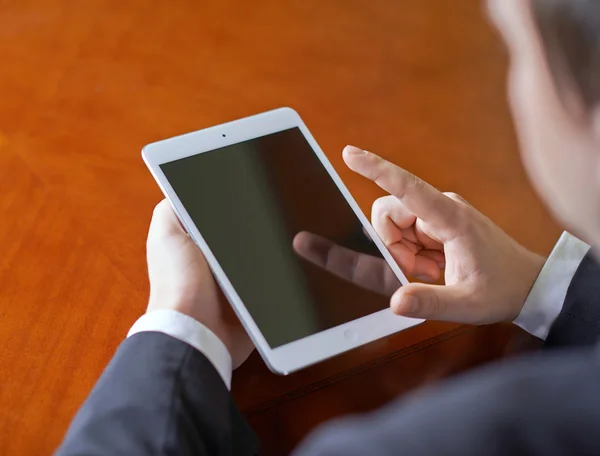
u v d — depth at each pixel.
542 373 0.35
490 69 1.11
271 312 0.75
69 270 0.83
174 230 0.80
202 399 0.65
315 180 0.85
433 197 0.79
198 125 0.99
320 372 0.77
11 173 0.91
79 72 1.04
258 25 1.12
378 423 0.37
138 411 0.62
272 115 0.88
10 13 1.10
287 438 0.72
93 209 0.89
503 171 0.97
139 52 1.07
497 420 0.34
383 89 1.06
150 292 0.80
